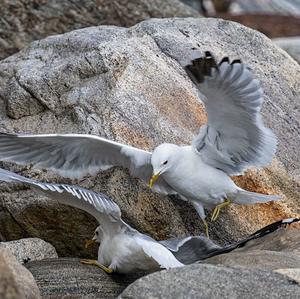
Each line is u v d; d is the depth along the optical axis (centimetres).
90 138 1164
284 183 1268
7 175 1021
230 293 873
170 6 1880
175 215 1217
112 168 1215
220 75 1053
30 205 1240
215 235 1230
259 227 1236
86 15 1805
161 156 1134
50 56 1358
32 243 1161
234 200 1189
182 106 1282
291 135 1325
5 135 1163
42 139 1174
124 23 1830
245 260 977
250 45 1416
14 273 902
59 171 1217
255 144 1158
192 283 882
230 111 1112
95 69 1291
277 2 3161
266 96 1356
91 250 1256
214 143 1155
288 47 2075
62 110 1280
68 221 1238
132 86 1270
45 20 1780
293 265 962
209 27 1414
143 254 1030
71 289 1033
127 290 881
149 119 1247
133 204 1205
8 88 1327
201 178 1162
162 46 1352
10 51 1753
